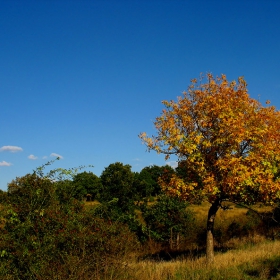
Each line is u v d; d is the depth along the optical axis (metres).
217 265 11.67
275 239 19.05
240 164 11.89
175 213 21.23
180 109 13.27
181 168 13.77
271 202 13.08
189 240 22.09
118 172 18.61
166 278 9.58
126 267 8.12
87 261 7.12
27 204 7.11
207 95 13.12
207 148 12.96
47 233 6.91
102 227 7.45
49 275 6.61
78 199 8.21
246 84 13.26
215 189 12.02
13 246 6.52
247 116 12.90
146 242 20.08
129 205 17.86
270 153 12.12
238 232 23.31
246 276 10.17
